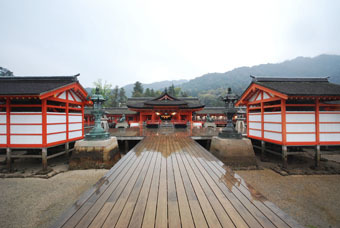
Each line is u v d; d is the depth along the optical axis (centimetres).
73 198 539
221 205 287
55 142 806
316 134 770
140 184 378
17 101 811
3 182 657
